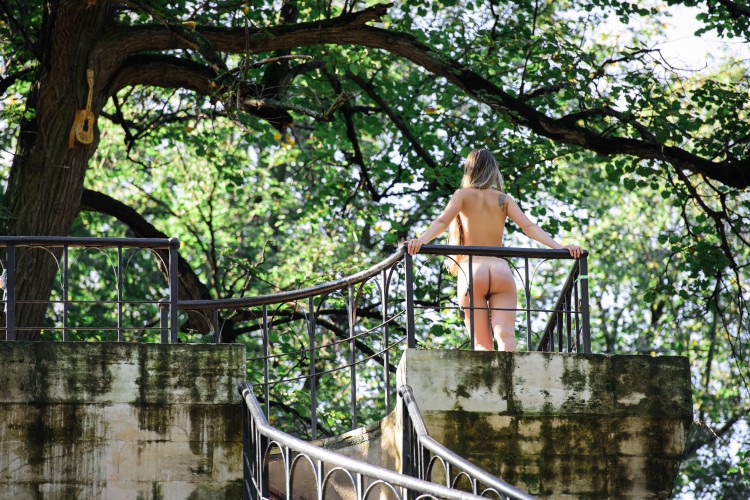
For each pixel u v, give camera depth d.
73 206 14.13
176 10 15.95
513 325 9.14
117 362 8.97
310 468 10.36
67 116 13.94
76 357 8.92
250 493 8.70
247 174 19.67
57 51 13.88
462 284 9.21
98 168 21.69
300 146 22.05
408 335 8.77
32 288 13.64
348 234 19.55
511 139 17.39
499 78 17.64
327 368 20.48
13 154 14.02
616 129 16.48
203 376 9.05
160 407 8.94
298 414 17.92
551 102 16.47
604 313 25.28
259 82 16.70
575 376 8.84
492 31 16.94
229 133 19.61
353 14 14.66
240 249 24.83
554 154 17.41
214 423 8.97
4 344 8.84
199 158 20.31
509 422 8.66
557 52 16.16
